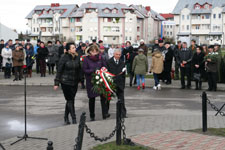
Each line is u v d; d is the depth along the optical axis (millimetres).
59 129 8516
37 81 19578
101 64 9766
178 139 7383
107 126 8766
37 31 136875
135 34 122875
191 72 17422
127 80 20469
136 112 11094
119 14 120125
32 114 10812
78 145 5812
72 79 9273
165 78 18391
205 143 7051
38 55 22078
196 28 118562
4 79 20641
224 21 113438
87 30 121500
